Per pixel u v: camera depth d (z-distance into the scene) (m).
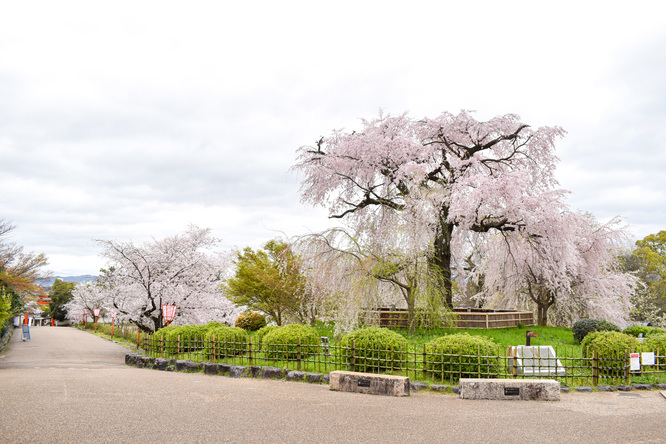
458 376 10.69
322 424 7.00
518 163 26.16
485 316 22.62
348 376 10.15
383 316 21.83
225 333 14.98
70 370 15.16
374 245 20.92
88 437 6.05
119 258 26.02
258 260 29.39
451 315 21.05
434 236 20.08
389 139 22.97
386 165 23.75
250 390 10.07
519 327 23.55
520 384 9.34
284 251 21.88
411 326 19.41
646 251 50.03
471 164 23.73
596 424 7.19
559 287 26.28
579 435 6.55
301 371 11.82
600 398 9.50
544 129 24.38
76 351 25.98
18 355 23.45
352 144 23.67
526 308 31.83
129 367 16.72
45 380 11.52
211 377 12.60
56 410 7.57
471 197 19.86
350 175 24.67
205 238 28.03
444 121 23.81
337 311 19.92
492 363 10.62
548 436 6.50
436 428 6.88
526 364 11.59
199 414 7.51
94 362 19.75
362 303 18.84
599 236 25.98
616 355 10.90
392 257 19.94
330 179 25.08
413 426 6.98
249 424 6.91
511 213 21.12
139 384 10.88
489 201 20.48
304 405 8.41
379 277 19.61
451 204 20.89
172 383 11.12
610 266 28.48
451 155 24.91
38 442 5.79
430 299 19.11
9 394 9.10
